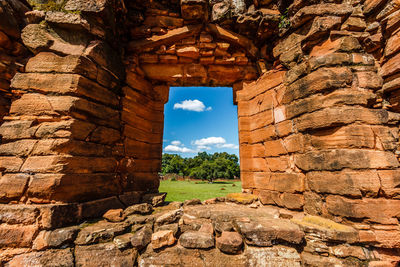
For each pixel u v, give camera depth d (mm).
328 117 2994
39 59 3232
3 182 2758
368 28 3299
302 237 2684
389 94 3127
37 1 3553
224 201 4535
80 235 2672
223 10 4477
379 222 2553
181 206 4082
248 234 2734
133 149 4453
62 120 3035
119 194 3895
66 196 2826
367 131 2855
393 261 2486
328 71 3135
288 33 4043
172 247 2795
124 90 4359
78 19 3293
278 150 4062
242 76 5129
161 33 4605
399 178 2701
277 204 3934
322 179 3037
